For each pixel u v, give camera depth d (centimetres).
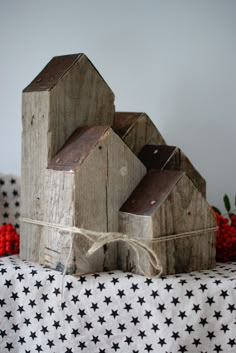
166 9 141
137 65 142
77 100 109
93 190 102
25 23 145
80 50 144
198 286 99
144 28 142
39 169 108
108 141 103
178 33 142
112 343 99
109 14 142
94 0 142
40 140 107
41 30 144
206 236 109
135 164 108
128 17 142
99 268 104
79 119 110
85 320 99
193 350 98
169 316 98
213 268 111
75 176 99
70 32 144
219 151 144
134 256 103
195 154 144
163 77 142
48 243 106
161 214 100
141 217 100
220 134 144
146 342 99
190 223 106
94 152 101
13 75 146
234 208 145
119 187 106
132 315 99
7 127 147
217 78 143
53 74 109
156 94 143
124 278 100
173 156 114
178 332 98
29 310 102
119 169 106
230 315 99
